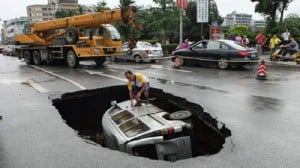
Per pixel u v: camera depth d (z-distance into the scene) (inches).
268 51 1064.8
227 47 625.9
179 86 438.0
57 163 195.5
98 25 699.4
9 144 228.7
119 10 645.3
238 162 189.0
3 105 347.9
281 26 1092.5
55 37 776.3
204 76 533.6
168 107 393.4
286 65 678.5
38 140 234.8
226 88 418.3
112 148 277.0
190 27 1562.5
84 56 681.0
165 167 185.3
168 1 1234.6
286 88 412.2
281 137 228.8
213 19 1584.6
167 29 1268.5
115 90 448.5
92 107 435.8
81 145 223.3
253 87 423.2
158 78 517.3
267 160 191.2
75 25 716.7
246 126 255.1
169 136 246.7
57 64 813.2
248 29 1365.7
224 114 291.1
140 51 804.6
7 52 1605.6
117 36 713.6
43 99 375.2
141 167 186.5
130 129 263.1
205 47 663.8
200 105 325.7
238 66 622.2
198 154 294.0
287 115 284.0
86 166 190.1
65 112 406.6
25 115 303.7
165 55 1077.1
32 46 829.2
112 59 872.3
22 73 635.5
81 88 435.8
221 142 261.0
